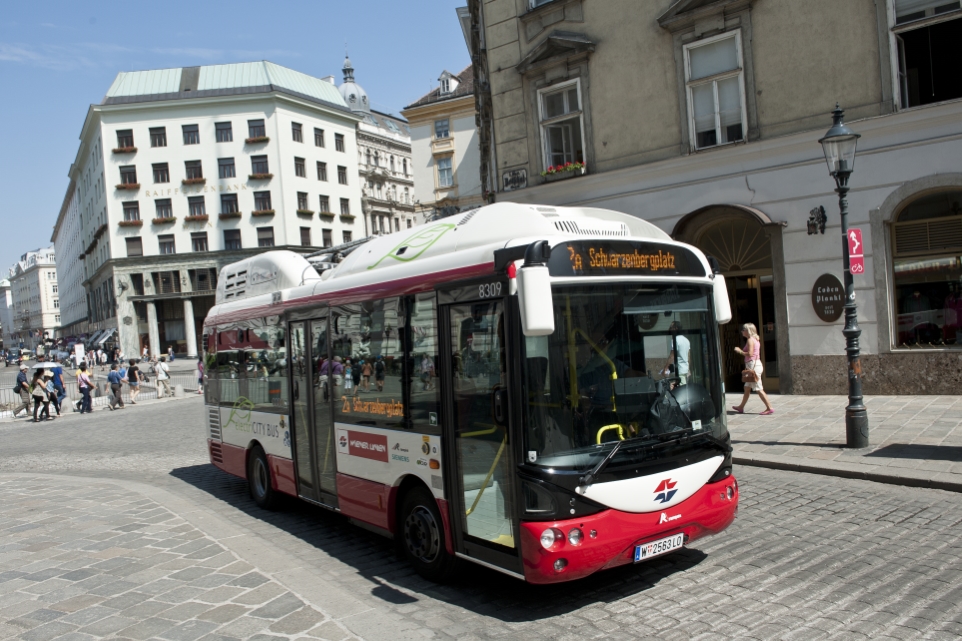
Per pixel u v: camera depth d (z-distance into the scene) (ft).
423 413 19.27
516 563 16.02
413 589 18.86
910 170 41.75
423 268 19.70
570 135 57.21
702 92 49.96
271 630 15.88
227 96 188.03
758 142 46.85
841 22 43.75
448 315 18.31
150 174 187.52
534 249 15.25
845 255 30.60
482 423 17.13
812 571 18.02
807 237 45.52
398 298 20.38
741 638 14.60
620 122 53.78
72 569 21.29
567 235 17.11
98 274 223.51
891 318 43.04
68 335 361.51
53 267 549.13
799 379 46.21
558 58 55.88
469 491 17.60
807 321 45.75
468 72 166.30
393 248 22.67
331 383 24.03
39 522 27.89
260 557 21.52
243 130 190.29
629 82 53.11
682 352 18.22
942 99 41.16
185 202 188.34
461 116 161.58
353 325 22.79
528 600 17.40
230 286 34.63
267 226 190.80
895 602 15.90
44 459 49.78
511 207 18.83
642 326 17.48
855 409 30.42
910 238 42.50
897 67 42.19
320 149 203.62
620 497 15.99
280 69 202.69
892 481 25.89
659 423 17.17
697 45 49.62
